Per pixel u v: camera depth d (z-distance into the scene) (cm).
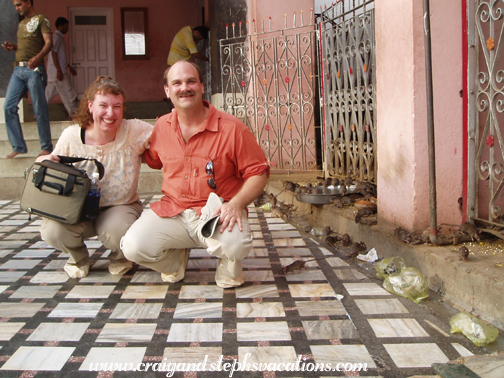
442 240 329
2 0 782
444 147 342
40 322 275
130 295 314
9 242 447
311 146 732
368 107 499
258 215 562
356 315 280
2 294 318
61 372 223
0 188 681
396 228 355
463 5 329
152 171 721
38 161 318
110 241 335
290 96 735
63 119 1157
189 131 310
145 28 1213
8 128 661
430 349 240
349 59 544
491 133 320
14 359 234
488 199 348
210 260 389
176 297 311
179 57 909
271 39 739
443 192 346
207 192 313
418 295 302
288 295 312
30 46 636
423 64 333
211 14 850
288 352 239
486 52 315
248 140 309
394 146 368
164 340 253
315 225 505
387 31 365
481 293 271
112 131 318
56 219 313
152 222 312
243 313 285
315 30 665
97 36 1212
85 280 344
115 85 311
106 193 337
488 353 234
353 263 376
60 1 1186
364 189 483
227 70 739
